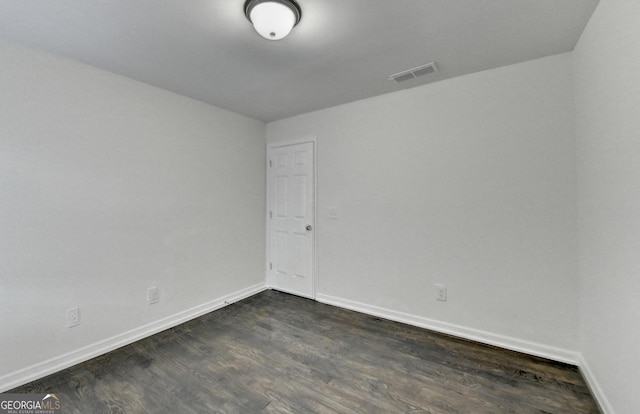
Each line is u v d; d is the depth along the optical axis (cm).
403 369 199
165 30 174
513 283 221
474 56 207
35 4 148
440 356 214
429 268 257
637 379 123
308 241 338
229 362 208
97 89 221
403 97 268
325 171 322
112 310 229
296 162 346
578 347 199
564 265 203
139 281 246
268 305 319
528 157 214
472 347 226
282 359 212
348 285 308
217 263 312
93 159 219
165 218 265
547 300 209
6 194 180
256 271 361
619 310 138
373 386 181
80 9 153
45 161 195
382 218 283
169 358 214
